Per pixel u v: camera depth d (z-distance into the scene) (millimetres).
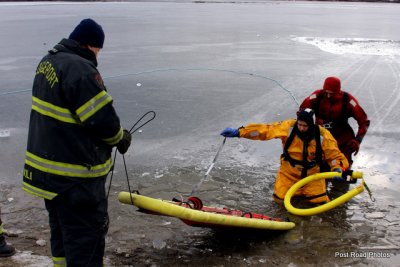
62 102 2689
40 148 2756
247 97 9148
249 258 3824
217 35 18562
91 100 2625
